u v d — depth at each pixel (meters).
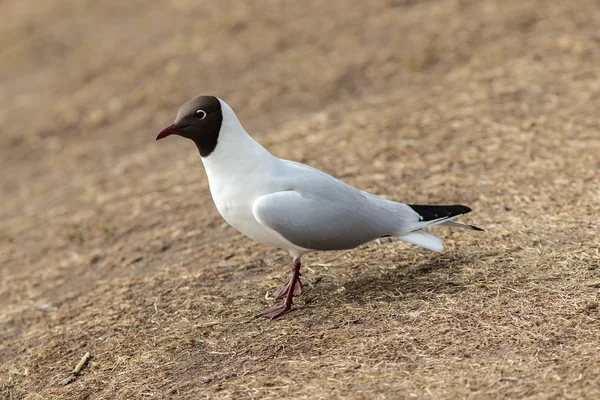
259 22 21.92
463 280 8.57
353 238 8.56
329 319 8.30
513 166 11.81
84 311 10.17
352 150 13.51
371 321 8.06
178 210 12.97
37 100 21.44
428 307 8.09
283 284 9.46
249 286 9.62
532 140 12.58
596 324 7.33
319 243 8.45
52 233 13.66
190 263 10.77
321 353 7.66
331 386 7.00
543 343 7.15
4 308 11.14
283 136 15.03
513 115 13.70
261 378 7.43
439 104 14.87
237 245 11.04
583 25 17.22
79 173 16.62
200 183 13.91
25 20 28.36
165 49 22.00
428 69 17.25
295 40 20.34
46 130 19.41
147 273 10.85
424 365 7.09
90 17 27.03
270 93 18.03
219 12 23.55
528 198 10.66
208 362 8.04
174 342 8.59
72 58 23.89
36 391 8.50
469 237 9.72
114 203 14.14
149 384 7.90
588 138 12.30
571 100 13.86
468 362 7.02
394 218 8.71
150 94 19.67
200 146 8.40
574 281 8.16
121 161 16.61
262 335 8.30
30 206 15.50
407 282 8.80
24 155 18.50
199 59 20.78
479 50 17.33
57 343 9.41
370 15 20.62
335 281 9.26
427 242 8.72
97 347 9.04
